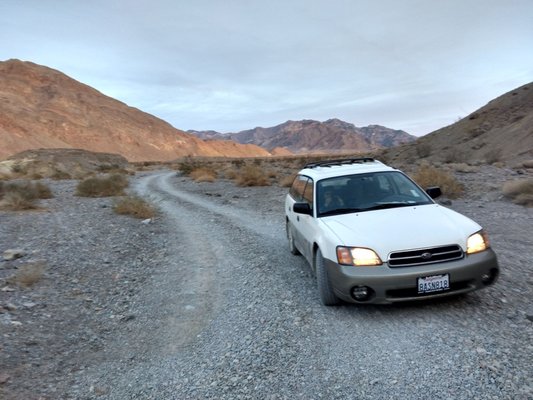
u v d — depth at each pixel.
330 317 4.84
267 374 3.74
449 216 5.15
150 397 3.60
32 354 4.43
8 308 5.56
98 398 3.64
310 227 5.82
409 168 22.19
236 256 8.35
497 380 3.28
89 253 8.79
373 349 3.98
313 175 6.69
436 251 4.51
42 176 38.84
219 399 3.44
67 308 5.85
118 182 24.23
